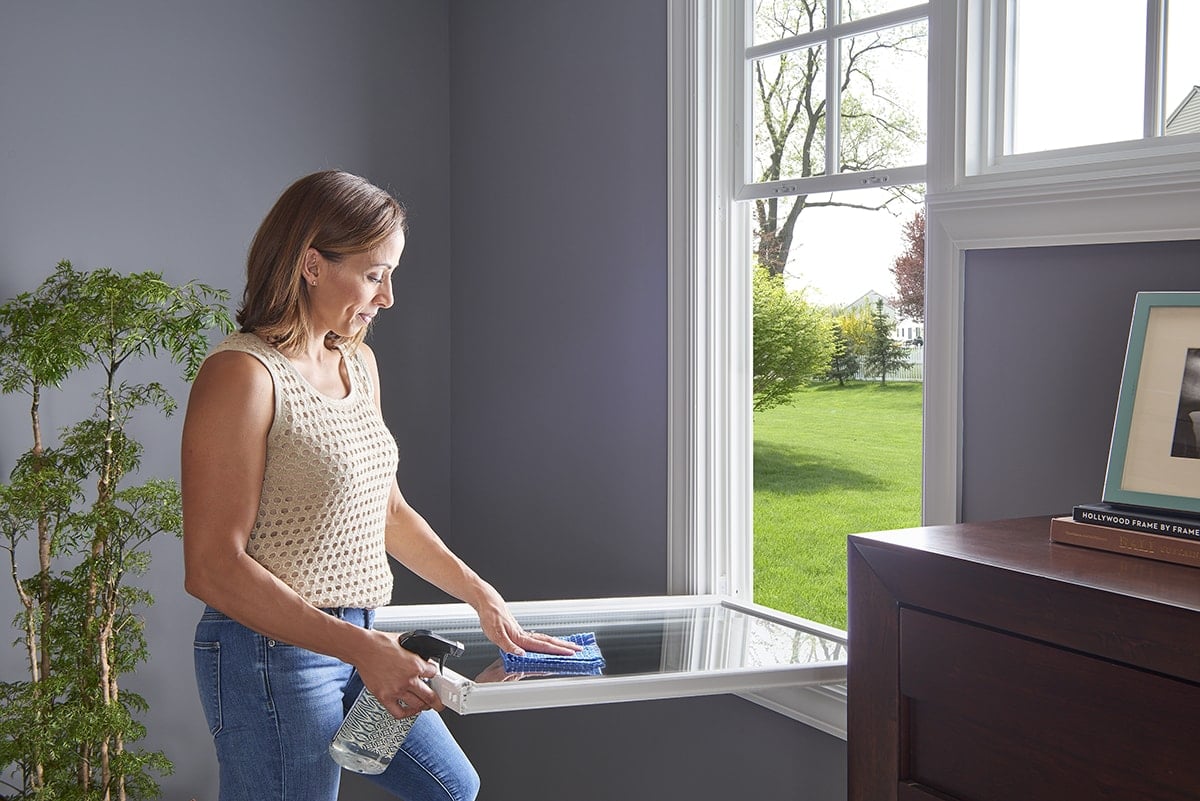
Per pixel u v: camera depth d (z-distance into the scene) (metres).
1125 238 1.79
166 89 3.37
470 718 3.73
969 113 2.10
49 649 2.92
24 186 3.16
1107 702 1.28
